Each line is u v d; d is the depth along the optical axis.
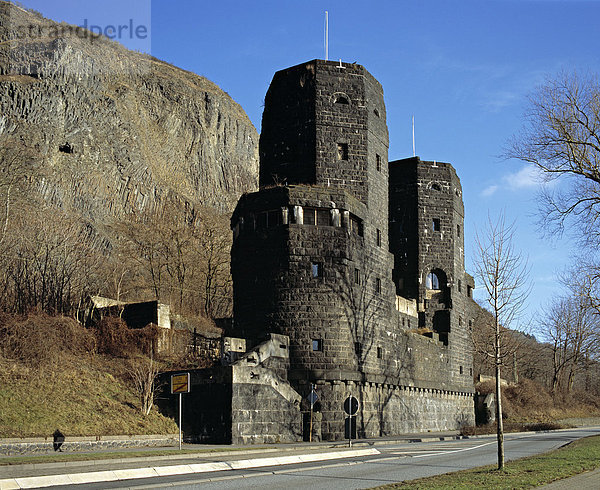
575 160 38.53
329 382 47.97
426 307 76.06
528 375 120.25
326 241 50.44
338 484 21.69
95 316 51.75
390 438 50.53
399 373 58.56
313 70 55.38
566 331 109.81
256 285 50.19
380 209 57.53
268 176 55.41
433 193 78.69
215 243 108.06
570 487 20.19
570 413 102.69
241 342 47.00
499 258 29.47
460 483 20.77
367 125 56.00
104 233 131.62
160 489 20.53
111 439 34.38
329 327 49.09
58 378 39.91
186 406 42.34
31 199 92.88
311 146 54.19
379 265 56.25
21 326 41.31
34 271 52.66
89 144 176.50
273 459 29.42
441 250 77.75
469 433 56.03
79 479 21.70
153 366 44.25
